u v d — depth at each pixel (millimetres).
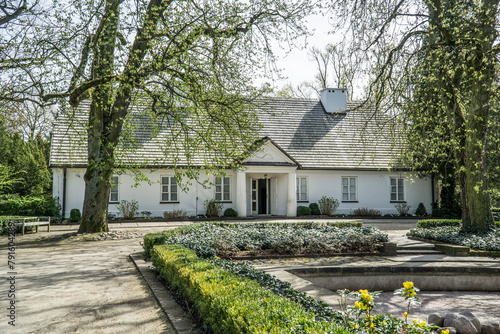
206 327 5371
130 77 13898
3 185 22922
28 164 25922
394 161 20359
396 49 14422
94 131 17266
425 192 31594
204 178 28266
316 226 17172
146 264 10680
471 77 14609
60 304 7109
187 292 6777
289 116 32906
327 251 12664
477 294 9641
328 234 14078
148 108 16609
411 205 31297
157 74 14367
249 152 16094
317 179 30031
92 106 17281
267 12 15773
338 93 33969
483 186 15766
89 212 17703
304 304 5578
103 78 14227
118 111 17344
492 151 18828
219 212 28281
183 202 27938
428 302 8781
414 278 10109
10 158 25703
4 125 23297
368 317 4258
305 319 3973
